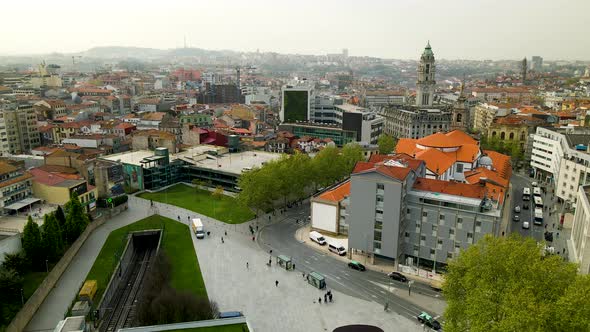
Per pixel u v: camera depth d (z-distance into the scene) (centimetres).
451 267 9975
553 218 18938
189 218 18062
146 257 15738
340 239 15888
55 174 17912
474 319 8331
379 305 11938
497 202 14262
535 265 8669
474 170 19312
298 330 10788
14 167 16675
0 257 12194
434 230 13600
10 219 15550
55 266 12875
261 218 18212
